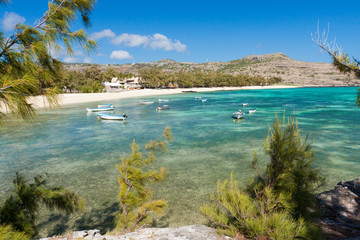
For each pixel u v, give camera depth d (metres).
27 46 3.16
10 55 3.02
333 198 8.91
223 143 23.33
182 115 44.03
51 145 23.33
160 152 20.30
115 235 5.76
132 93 107.06
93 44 3.55
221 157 18.84
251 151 20.34
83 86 108.19
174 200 11.73
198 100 78.56
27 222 4.04
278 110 48.44
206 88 157.88
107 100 78.62
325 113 42.28
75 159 18.95
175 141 24.31
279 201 4.46
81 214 10.65
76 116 43.59
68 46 3.43
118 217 6.18
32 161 18.52
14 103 2.72
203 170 15.98
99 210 11.02
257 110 49.34
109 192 12.96
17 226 3.90
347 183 11.40
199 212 10.52
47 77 3.15
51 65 3.33
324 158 17.78
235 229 4.71
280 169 4.80
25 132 29.53
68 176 15.40
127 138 26.16
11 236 3.46
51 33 3.30
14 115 2.88
